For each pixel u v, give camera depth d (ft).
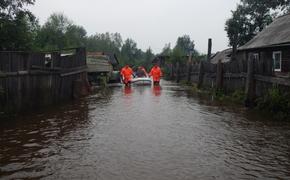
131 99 60.54
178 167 22.53
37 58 45.06
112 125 36.04
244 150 26.73
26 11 80.53
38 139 29.68
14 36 78.64
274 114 42.39
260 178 20.72
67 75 57.88
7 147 27.17
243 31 140.15
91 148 26.89
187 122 38.17
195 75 99.09
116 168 22.22
